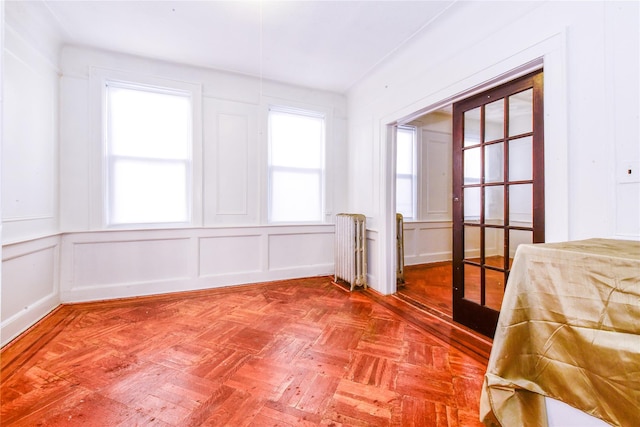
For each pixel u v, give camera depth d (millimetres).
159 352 2002
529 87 1935
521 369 1069
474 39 2225
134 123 3215
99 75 3012
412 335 2279
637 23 1394
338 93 4184
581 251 987
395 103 3150
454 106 2564
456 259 2547
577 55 1618
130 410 1436
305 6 2314
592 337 908
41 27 2516
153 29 2658
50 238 2686
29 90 2398
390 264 3359
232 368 1810
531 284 1087
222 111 3557
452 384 1654
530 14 1843
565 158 1674
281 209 3969
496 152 2240
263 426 1338
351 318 2621
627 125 1433
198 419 1381
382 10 2342
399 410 1444
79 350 2020
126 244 3152
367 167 3709
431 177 5023
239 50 3012
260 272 3791
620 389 836
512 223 2162
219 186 3564
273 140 3910
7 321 2117
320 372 1771
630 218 1425
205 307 2881
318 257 4137
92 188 3006
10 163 2176
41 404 1474
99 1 2271
